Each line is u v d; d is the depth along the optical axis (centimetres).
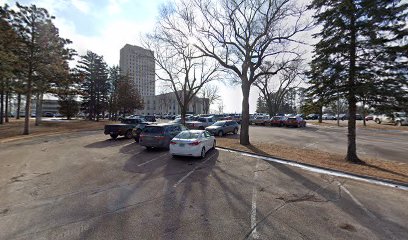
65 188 605
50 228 393
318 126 3350
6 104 3556
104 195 554
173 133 1234
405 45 841
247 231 383
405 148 1370
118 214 449
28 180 673
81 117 6103
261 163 906
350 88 955
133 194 561
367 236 367
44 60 2097
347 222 414
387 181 659
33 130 2423
